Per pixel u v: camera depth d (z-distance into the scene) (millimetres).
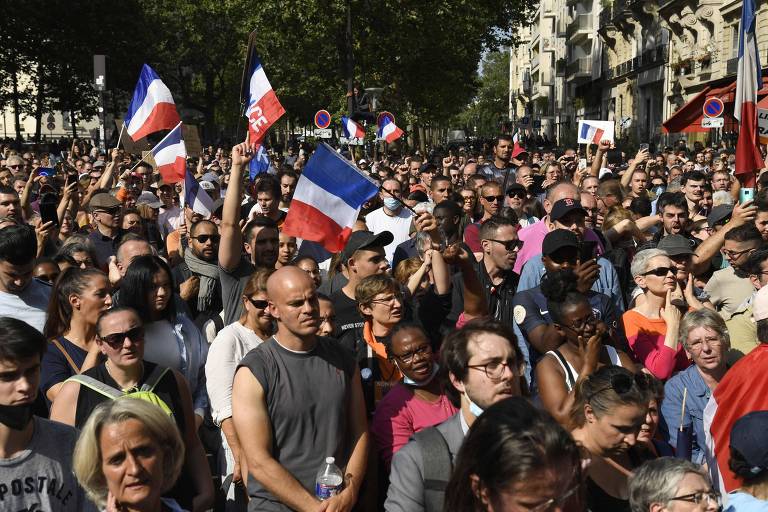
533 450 2410
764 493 3609
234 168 6398
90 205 8906
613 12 55062
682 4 42219
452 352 3793
